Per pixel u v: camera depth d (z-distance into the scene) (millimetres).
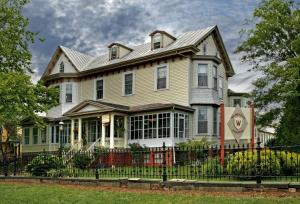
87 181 13797
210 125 28625
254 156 12375
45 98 27812
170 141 26844
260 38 27922
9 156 21406
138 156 14766
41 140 37531
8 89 22078
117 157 15680
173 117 27141
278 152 12633
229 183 10617
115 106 29547
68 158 18219
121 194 11406
